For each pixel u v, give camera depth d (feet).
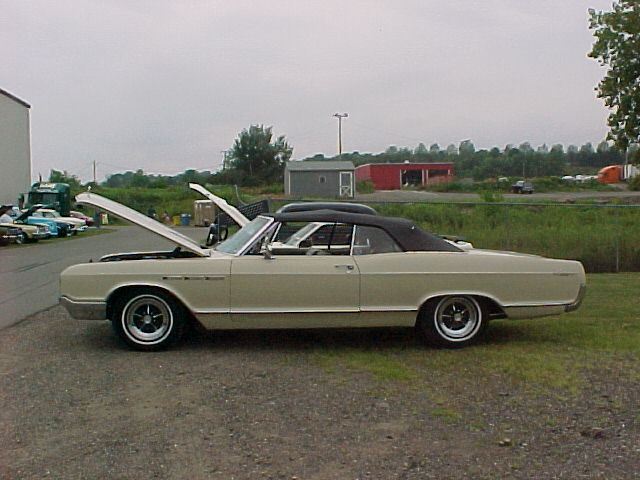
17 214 107.04
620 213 57.16
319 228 22.66
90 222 143.74
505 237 53.26
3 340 23.93
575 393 17.40
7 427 14.93
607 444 13.89
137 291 21.81
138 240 89.97
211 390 17.75
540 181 201.87
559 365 20.20
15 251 69.97
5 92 130.21
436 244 22.91
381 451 13.55
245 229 23.82
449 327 22.70
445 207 58.59
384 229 22.68
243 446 13.82
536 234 53.21
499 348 22.59
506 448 13.73
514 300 22.48
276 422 15.26
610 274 49.39
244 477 12.32
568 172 328.49
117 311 21.86
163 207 181.47
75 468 12.72
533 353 21.84
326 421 15.33
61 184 133.39
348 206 39.29
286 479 12.24
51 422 15.26
